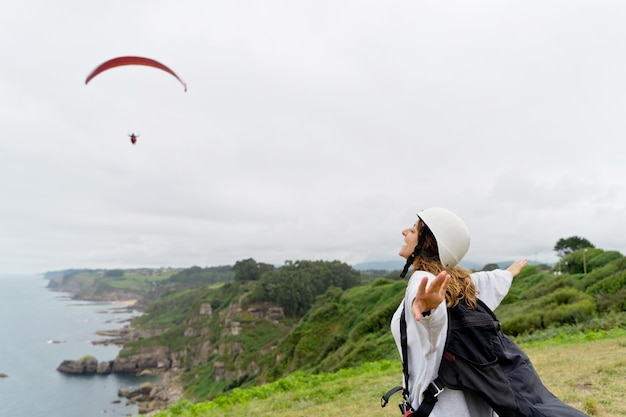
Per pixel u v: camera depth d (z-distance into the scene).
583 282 33.62
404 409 2.39
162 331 163.75
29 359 139.88
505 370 2.27
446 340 2.20
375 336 44.06
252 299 119.75
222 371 99.06
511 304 37.94
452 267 2.47
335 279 145.00
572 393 6.57
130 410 91.00
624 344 11.26
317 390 9.95
